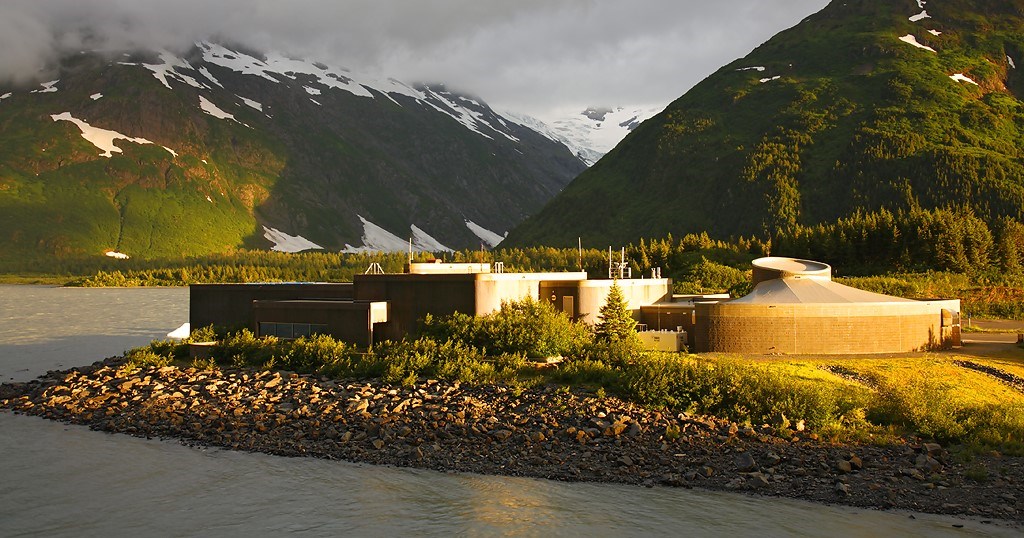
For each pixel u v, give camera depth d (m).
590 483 36.97
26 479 39.22
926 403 46.12
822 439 42.22
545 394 51.31
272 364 63.94
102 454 43.41
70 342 106.88
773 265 80.88
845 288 74.00
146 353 70.75
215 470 40.16
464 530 31.78
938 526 30.77
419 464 40.12
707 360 61.69
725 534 30.47
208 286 80.38
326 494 36.28
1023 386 56.75
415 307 67.94
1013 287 130.62
